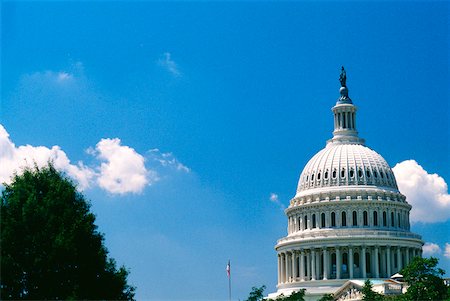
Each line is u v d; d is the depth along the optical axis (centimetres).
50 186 10875
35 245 10175
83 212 10938
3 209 10512
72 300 9444
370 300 17075
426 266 16638
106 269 11069
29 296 10038
